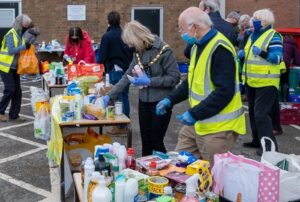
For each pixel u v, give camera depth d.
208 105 3.28
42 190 4.89
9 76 7.75
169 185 2.92
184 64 12.98
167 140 6.86
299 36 8.21
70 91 5.32
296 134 7.19
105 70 6.78
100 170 2.93
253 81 5.79
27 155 6.07
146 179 2.85
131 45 4.66
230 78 3.27
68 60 7.69
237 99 3.45
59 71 6.91
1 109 7.88
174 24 14.97
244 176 2.72
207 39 3.36
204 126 3.46
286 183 2.78
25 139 6.84
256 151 6.17
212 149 3.43
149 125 4.82
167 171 3.09
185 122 3.36
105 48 6.66
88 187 2.77
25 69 7.77
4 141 6.72
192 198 2.55
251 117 6.23
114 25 6.73
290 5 12.86
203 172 2.89
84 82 5.45
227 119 3.41
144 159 3.31
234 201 2.77
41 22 14.71
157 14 14.92
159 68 4.65
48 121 6.43
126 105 6.67
